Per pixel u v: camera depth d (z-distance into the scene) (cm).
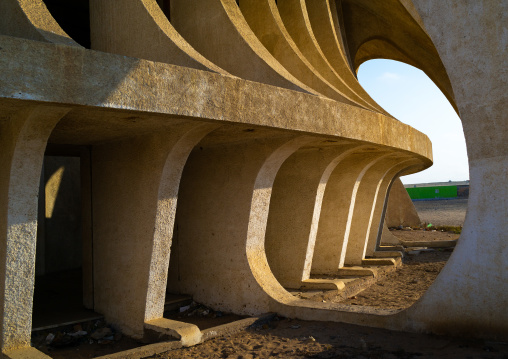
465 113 553
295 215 923
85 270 764
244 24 812
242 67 759
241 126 594
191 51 626
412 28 1412
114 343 632
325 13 1180
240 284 747
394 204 2442
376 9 1463
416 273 1161
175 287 843
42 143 504
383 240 1691
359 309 664
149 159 635
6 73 405
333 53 1152
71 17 1121
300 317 689
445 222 2748
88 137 665
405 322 592
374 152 982
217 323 709
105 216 716
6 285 507
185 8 865
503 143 526
